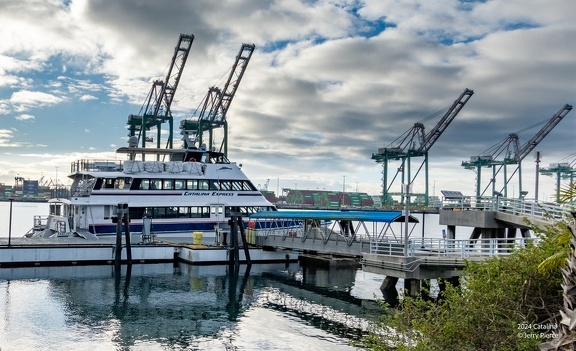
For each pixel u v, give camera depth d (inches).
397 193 5162.4
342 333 997.2
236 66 3914.9
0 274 1472.7
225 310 1171.3
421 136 5221.5
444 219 1480.1
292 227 2129.7
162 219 1977.1
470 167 6077.8
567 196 430.9
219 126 4013.3
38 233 2091.5
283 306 1222.3
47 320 1031.6
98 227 1897.1
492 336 570.3
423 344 573.9
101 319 1056.8
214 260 1770.4
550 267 469.4
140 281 1469.0
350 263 1891.0
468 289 637.9
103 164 2042.3
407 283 1213.1
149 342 922.1
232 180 2121.1
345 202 6210.6
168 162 2023.9
